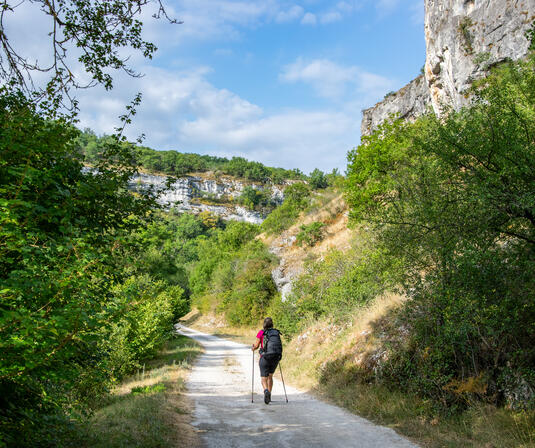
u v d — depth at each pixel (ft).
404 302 26.45
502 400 19.77
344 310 44.91
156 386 30.07
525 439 15.60
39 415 12.06
